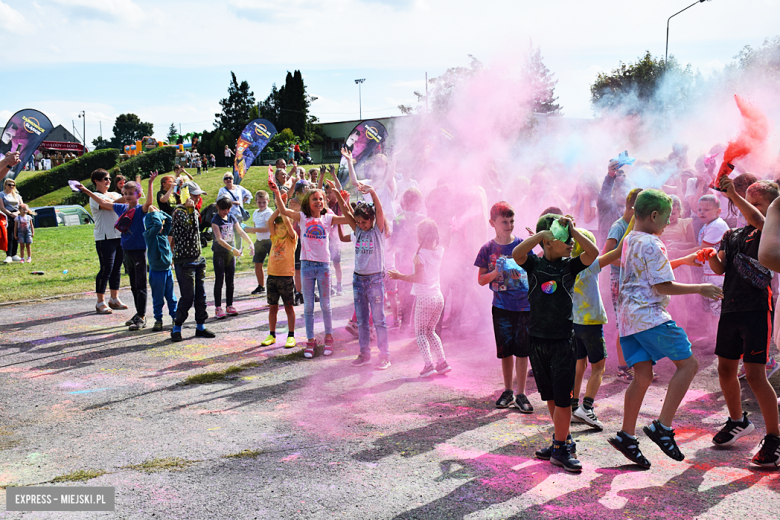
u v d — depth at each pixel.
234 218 8.45
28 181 38.75
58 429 4.22
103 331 7.37
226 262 8.13
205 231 8.79
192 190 6.81
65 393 5.05
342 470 3.43
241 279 11.54
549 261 3.52
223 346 6.63
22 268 13.02
